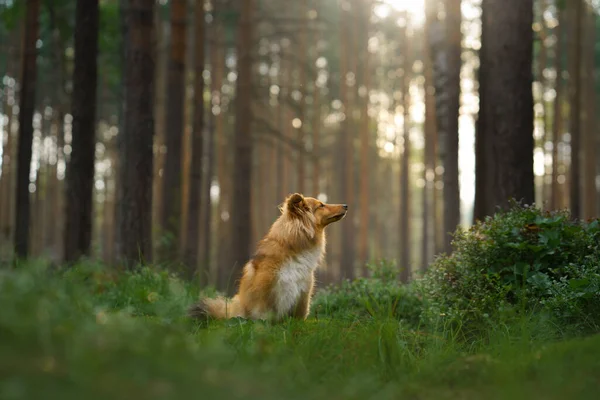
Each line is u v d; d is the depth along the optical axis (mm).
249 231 17562
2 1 23547
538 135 31766
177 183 15719
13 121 34500
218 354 3711
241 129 17922
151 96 12109
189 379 3180
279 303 7035
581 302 6121
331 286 9836
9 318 3125
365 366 4500
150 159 11969
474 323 6621
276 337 5414
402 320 7355
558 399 3812
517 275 6754
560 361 4387
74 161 12711
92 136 12875
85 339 3242
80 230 12586
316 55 29047
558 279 6582
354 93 30344
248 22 18500
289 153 28859
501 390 3965
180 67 16000
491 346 5512
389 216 44344
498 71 9422
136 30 12031
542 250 6695
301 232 7168
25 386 2738
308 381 4020
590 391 3938
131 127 11906
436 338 5797
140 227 11719
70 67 29406
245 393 3229
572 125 22703
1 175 31625
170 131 15883
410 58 29734
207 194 25406
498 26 9438
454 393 4082
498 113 9391
